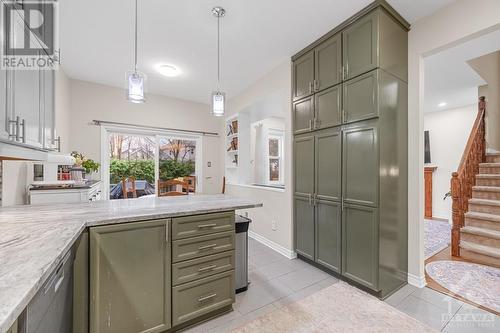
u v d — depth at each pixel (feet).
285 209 10.06
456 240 9.78
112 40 8.31
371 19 6.63
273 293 6.94
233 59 9.93
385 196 6.63
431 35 6.94
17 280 2.15
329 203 7.95
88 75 11.41
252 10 6.78
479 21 5.99
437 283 7.42
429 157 17.92
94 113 12.35
